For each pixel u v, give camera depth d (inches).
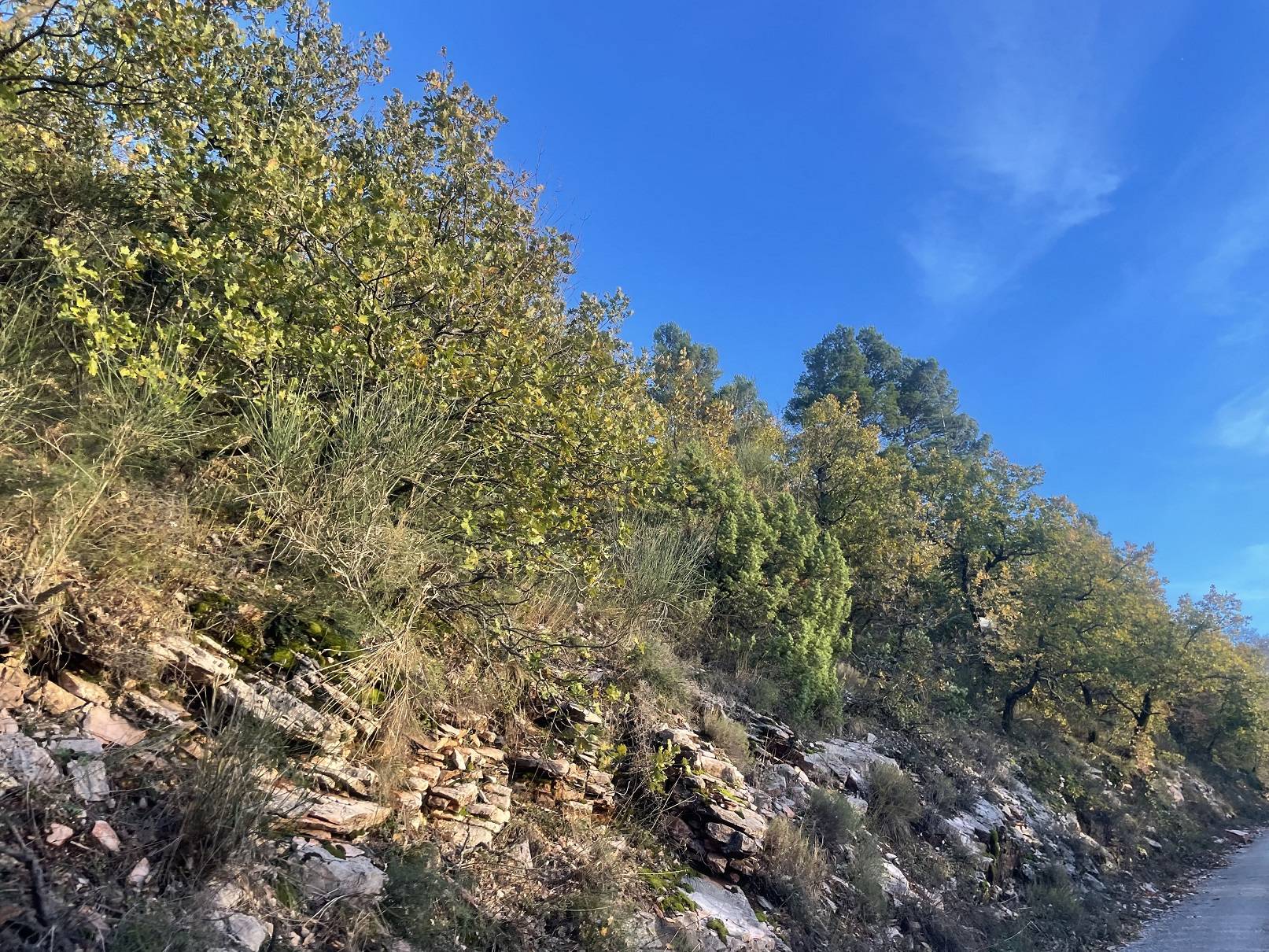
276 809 128.0
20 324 167.2
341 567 175.0
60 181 206.5
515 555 206.4
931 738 531.8
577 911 173.9
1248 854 924.6
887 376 1935.3
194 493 170.4
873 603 693.3
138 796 114.6
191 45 182.5
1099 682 948.6
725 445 641.6
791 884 261.4
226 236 190.2
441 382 212.7
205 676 141.2
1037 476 1032.8
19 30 176.9
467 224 315.0
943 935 321.7
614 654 291.0
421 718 194.2
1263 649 2443.4
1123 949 461.1
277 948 108.9
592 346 277.1
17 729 109.2
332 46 373.4
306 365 199.3
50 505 133.6
